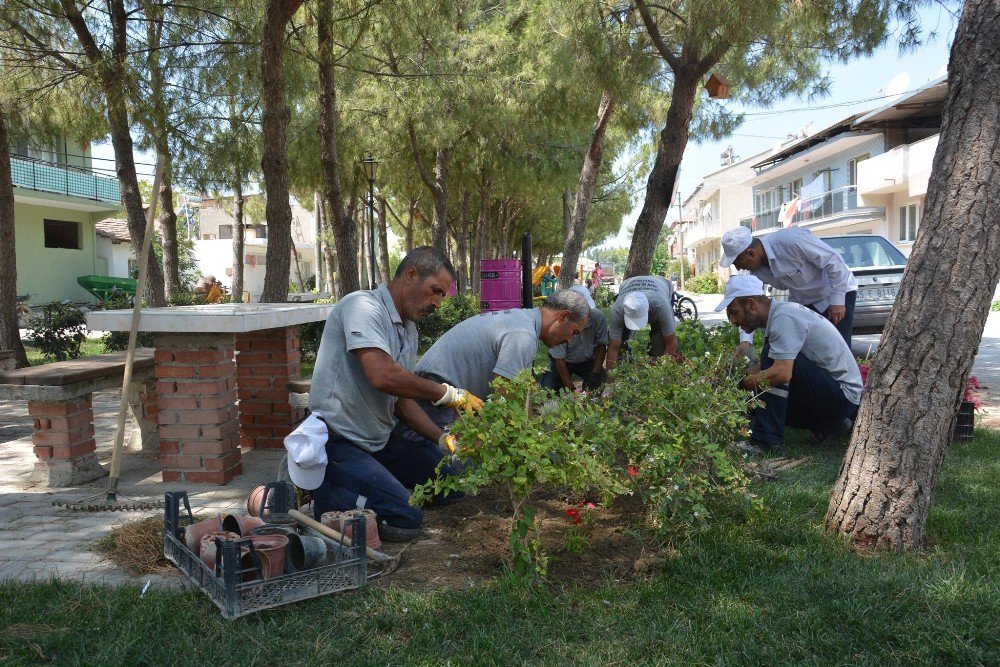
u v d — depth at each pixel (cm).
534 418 299
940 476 439
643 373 384
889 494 329
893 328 333
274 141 951
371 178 1752
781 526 352
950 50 332
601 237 3784
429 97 1323
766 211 4122
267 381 574
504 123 1402
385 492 355
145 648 251
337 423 366
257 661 244
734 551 320
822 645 250
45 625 267
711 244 5825
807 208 3459
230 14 1085
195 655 246
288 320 501
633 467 357
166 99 1176
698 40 870
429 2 1098
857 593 282
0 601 290
